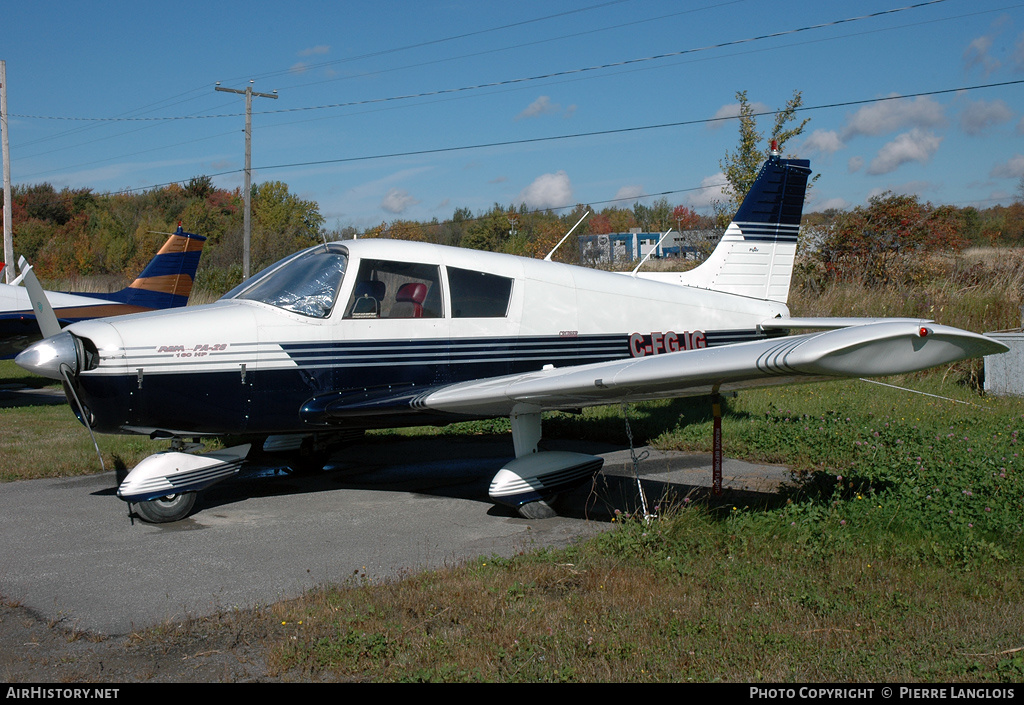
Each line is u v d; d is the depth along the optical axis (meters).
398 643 3.12
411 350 6.11
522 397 4.90
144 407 5.32
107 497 6.03
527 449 5.63
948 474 5.09
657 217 73.19
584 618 3.29
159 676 2.97
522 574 3.88
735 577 3.71
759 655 2.91
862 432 6.74
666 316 7.27
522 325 6.55
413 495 6.06
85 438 8.23
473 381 5.77
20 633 3.46
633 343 7.09
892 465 5.39
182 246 15.53
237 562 4.41
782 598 3.43
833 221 17.09
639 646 3.01
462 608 3.46
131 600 3.83
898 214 15.98
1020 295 12.70
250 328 5.62
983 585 3.53
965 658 2.85
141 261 46.72
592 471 5.61
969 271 14.23
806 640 3.02
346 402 5.69
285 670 2.98
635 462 5.08
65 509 5.68
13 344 13.20
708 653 2.94
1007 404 8.44
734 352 4.11
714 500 5.23
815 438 6.82
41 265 46.47
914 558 3.89
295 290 5.88
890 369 3.65
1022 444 6.10
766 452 6.91
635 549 4.14
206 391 5.48
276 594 3.86
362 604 3.57
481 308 6.40
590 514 5.34
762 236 8.07
